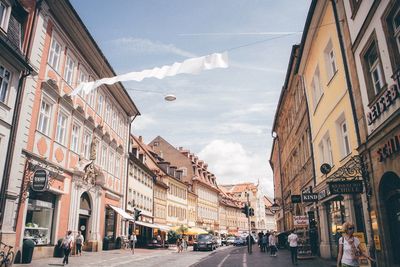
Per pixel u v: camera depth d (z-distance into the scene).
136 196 41.00
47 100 20.38
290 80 27.02
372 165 11.46
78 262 18.19
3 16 16.66
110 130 31.62
